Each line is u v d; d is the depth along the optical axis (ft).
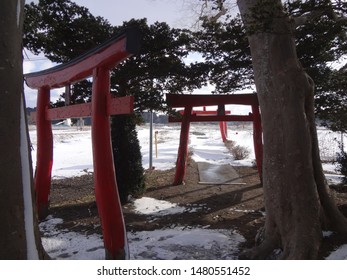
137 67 24.70
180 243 16.84
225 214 22.11
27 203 8.75
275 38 14.52
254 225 19.61
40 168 22.59
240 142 79.56
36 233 9.33
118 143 24.70
